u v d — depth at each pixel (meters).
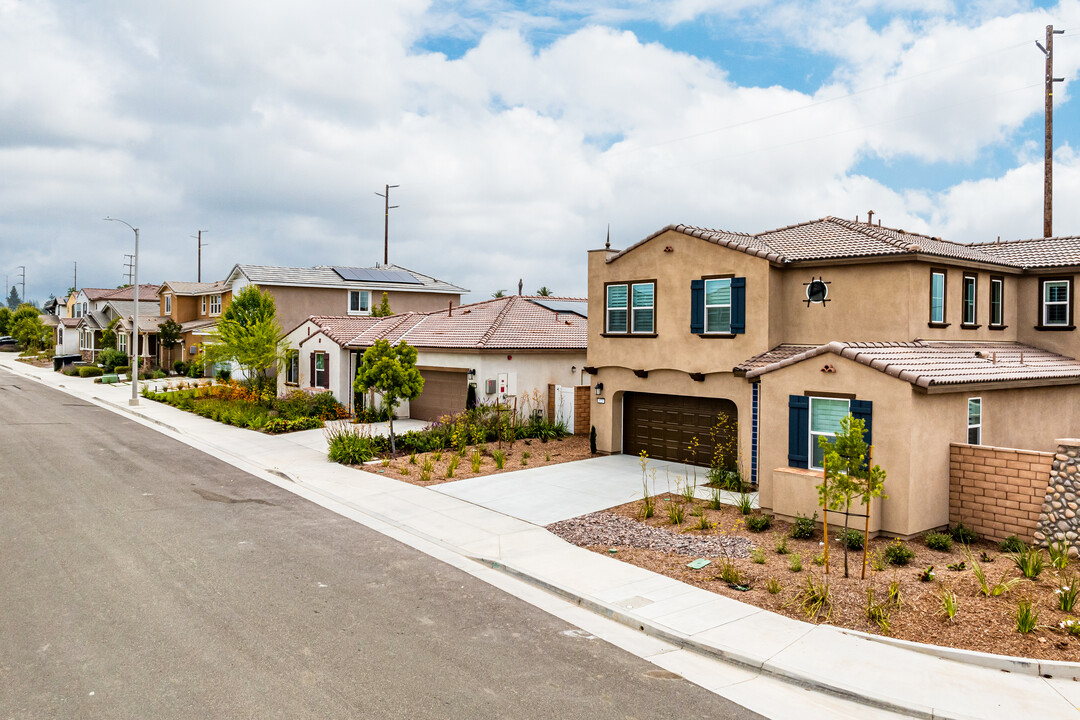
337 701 6.87
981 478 12.50
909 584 10.06
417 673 7.54
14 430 23.31
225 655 7.77
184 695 6.89
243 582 10.06
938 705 7.01
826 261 16.86
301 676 7.36
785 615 9.23
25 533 11.98
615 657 8.15
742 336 17.39
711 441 18.70
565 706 6.96
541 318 28.20
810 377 13.57
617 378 20.47
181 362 46.31
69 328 64.56
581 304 31.83
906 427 12.18
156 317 53.84
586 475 17.95
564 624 9.08
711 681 7.63
